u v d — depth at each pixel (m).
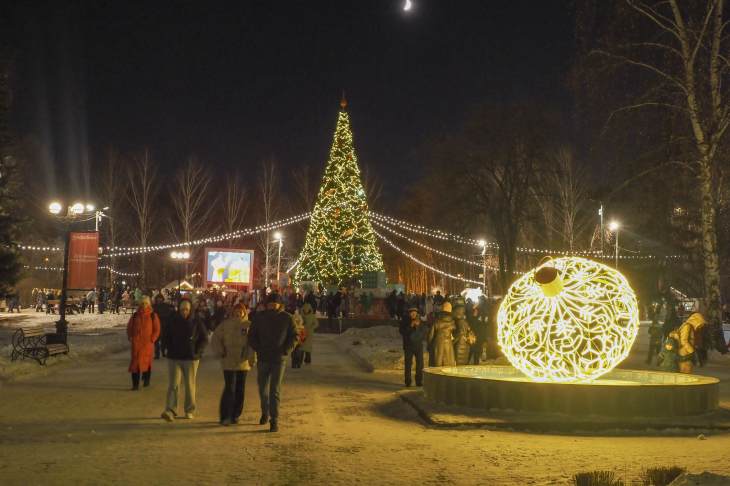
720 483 6.87
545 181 41.44
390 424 11.79
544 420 11.52
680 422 11.50
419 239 80.12
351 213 51.84
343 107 52.72
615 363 13.15
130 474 8.02
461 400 12.85
